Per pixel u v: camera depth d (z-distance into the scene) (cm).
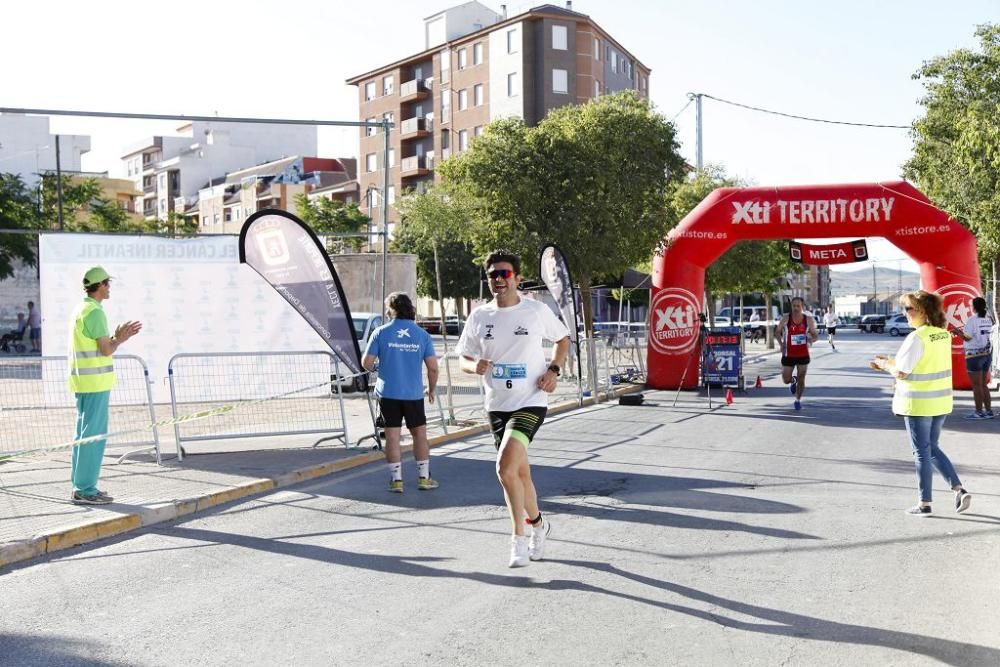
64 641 488
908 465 1030
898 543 674
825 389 2109
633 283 3322
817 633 486
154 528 759
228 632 498
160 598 563
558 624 503
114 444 1043
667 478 952
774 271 3781
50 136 7906
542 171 2055
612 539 693
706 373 2002
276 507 839
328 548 682
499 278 637
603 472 993
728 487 899
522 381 635
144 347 1411
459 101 7019
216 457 1088
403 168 7425
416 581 590
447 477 990
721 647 466
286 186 7988
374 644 476
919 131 2383
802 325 1628
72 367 818
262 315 1460
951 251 1917
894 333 6712
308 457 1084
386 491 912
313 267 1094
